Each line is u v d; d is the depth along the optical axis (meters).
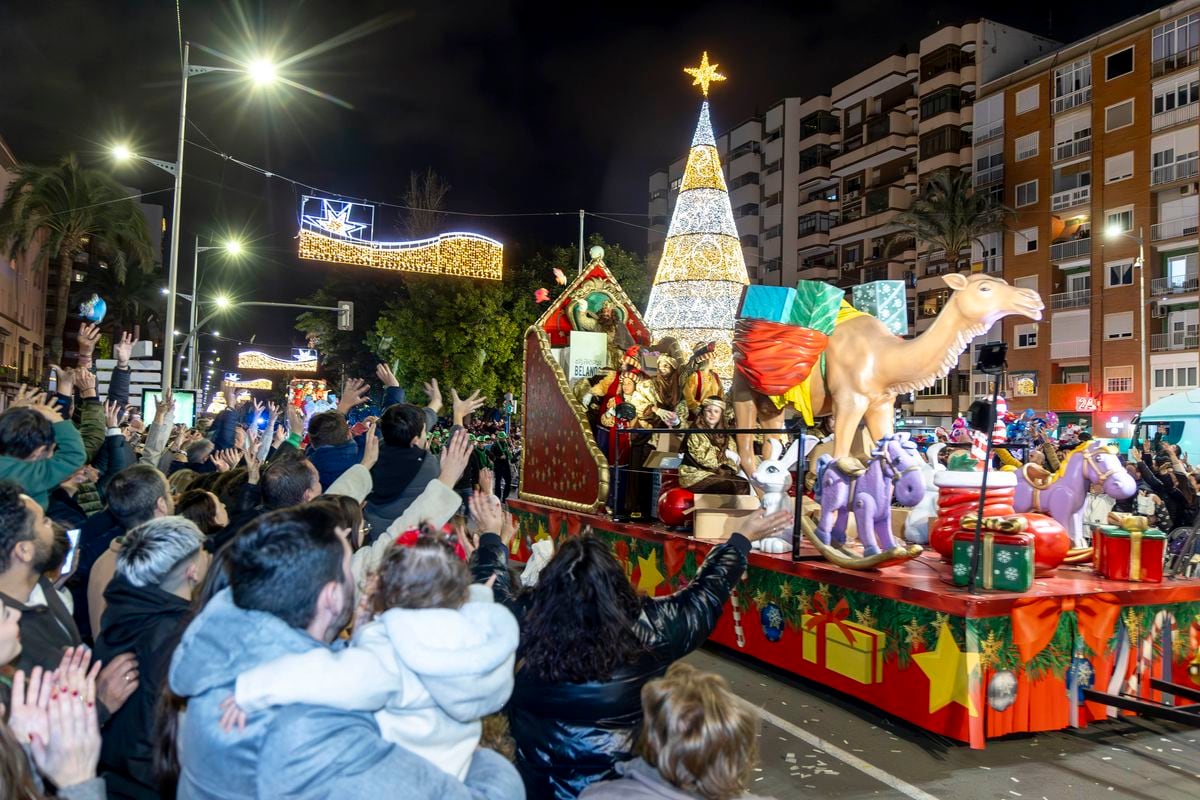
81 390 6.07
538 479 11.22
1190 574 6.50
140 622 2.97
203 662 2.06
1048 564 5.82
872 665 5.73
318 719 1.94
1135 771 4.98
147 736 2.85
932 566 6.30
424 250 19.50
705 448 8.03
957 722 5.12
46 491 4.26
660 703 2.41
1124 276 41.22
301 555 2.16
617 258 37.59
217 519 4.68
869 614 5.79
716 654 7.49
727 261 11.53
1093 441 6.59
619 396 9.73
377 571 2.53
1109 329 41.81
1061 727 5.41
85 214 34.94
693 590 3.43
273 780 1.89
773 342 7.82
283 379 68.00
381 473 5.05
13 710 2.04
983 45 51.84
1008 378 45.97
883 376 7.70
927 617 5.36
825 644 6.15
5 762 1.77
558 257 37.34
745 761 2.36
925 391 51.34
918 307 56.41
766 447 8.55
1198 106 38.16
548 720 3.05
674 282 11.57
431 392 6.51
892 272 58.88
